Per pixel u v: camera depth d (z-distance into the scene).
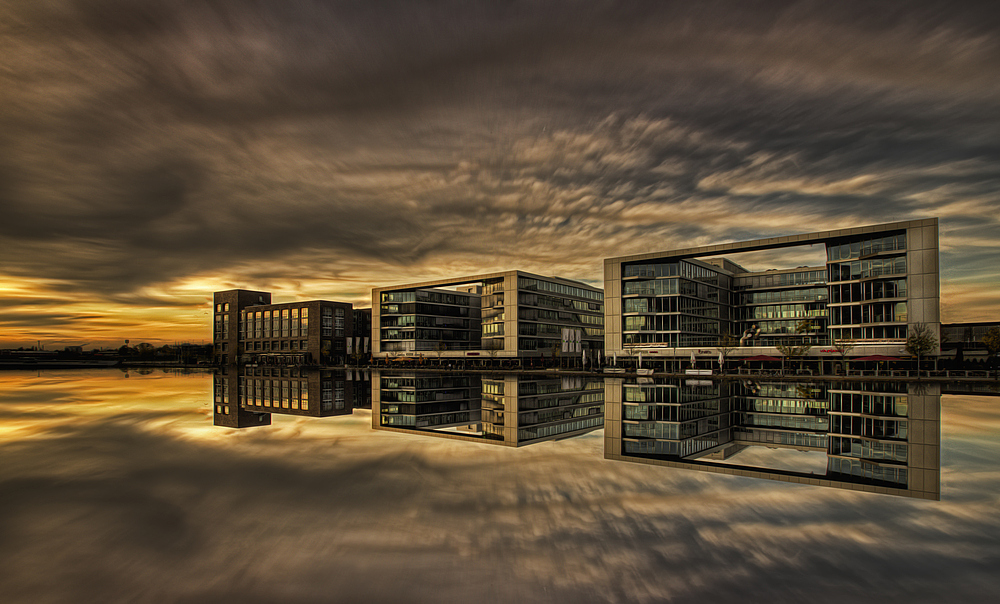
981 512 10.19
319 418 26.97
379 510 10.10
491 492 11.50
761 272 102.06
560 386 54.53
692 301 88.25
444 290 125.25
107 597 6.56
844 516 9.91
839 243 73.25
